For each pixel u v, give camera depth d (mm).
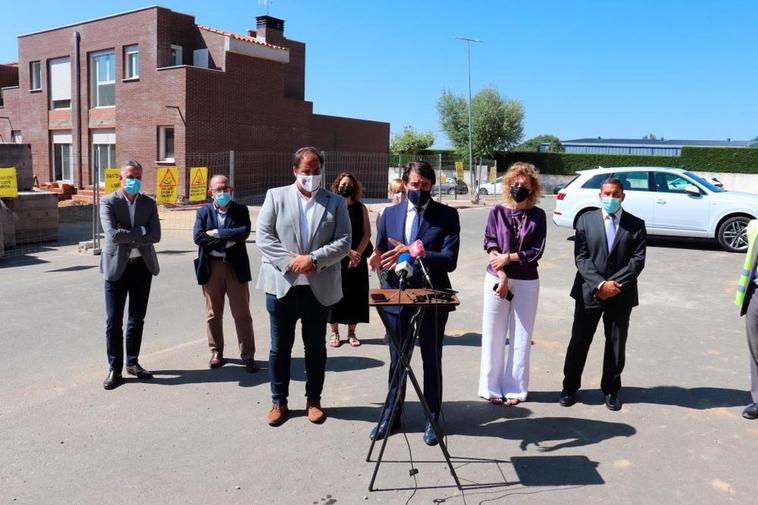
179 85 22719
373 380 5293
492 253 4668
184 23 24406
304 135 27875
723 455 3982
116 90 24859
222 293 5500
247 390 5051
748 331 4586
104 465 3812
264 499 3453
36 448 4020
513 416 4582
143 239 5047
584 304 4602
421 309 3750
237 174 24641
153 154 23797
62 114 27484
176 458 3908
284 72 27656
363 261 5457
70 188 25344
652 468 3812
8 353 5914
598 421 4496
